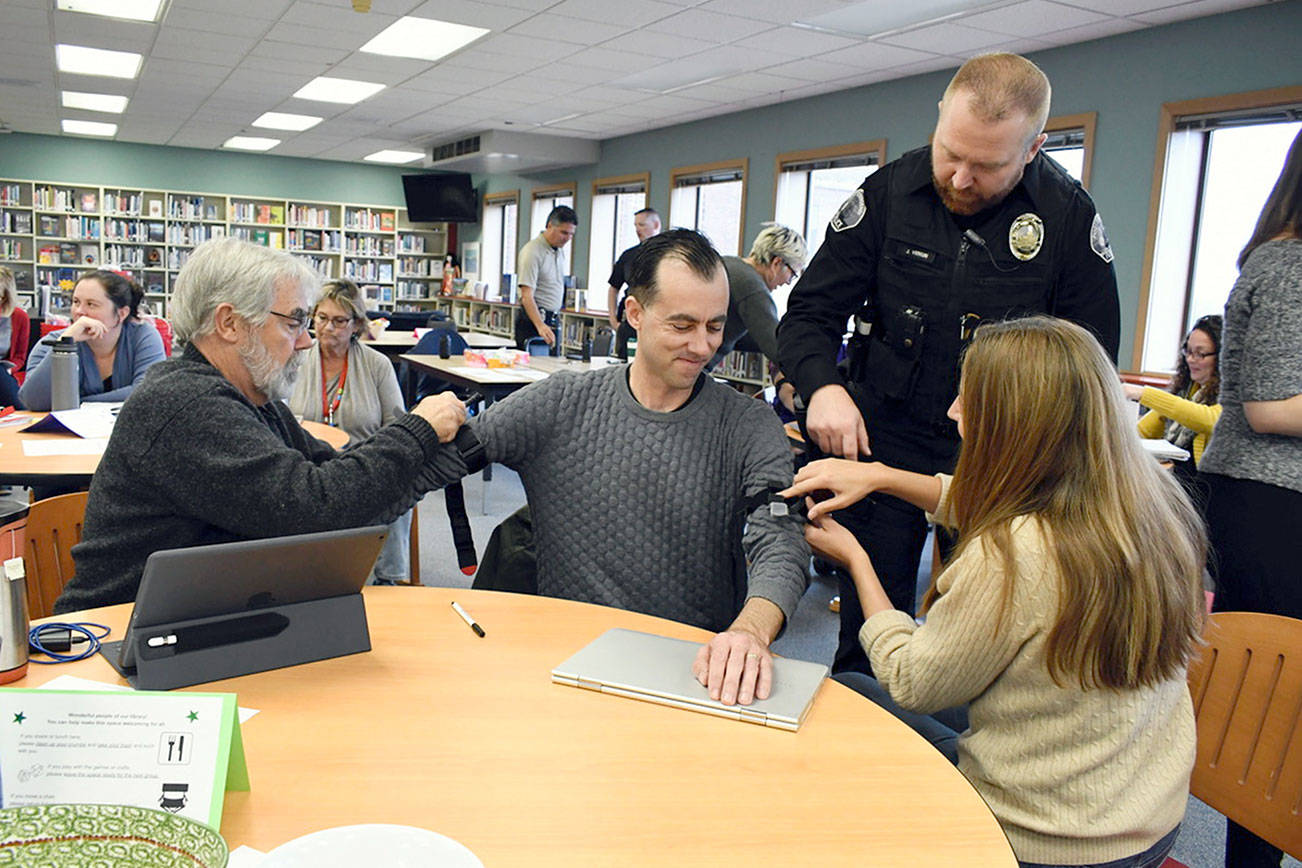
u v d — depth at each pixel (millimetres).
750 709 1123
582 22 5613
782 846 866
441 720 1087
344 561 1223
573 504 1658
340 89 8039
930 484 1576
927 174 1836
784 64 6273
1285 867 2037
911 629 1290
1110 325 1889
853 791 973
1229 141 4875
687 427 1642
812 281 1958
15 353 5074
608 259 10484
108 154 11812
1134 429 1149
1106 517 1083
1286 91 4402
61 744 856
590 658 1250
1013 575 1098
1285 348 1672
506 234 12852
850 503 1508
